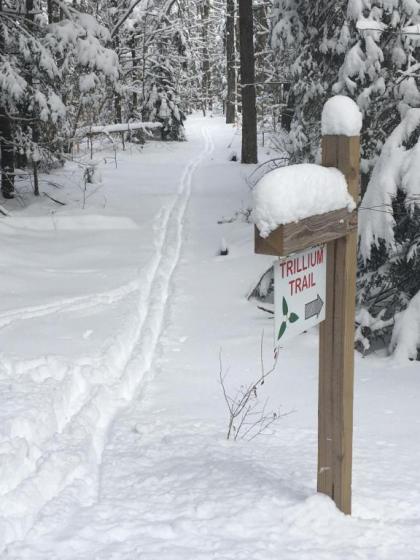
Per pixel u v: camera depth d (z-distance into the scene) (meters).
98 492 3.62
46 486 3.59
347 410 3.27
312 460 4.08
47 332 6.95
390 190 6.28
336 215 3.00
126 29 28.16
